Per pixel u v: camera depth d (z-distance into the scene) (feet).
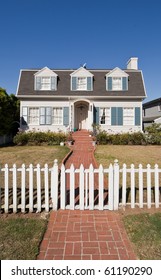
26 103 69.31
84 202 16.93
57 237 12.26
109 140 60.90
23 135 60.70
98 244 11.59
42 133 61.77
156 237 12.17
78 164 31.73
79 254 10.75
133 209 15.92
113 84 70.95
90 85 70.59
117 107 69.87
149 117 106.63
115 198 15.93
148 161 33.73
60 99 69.62
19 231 12.79
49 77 70.49
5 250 11.00
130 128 69.82
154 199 17.84
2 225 13.58
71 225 13.67
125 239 12.07
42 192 19.92
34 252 10.84
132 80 72.49
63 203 16.03
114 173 15.97
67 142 57.72
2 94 62.34
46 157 37.45
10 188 21.07
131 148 50.90
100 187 15.84
